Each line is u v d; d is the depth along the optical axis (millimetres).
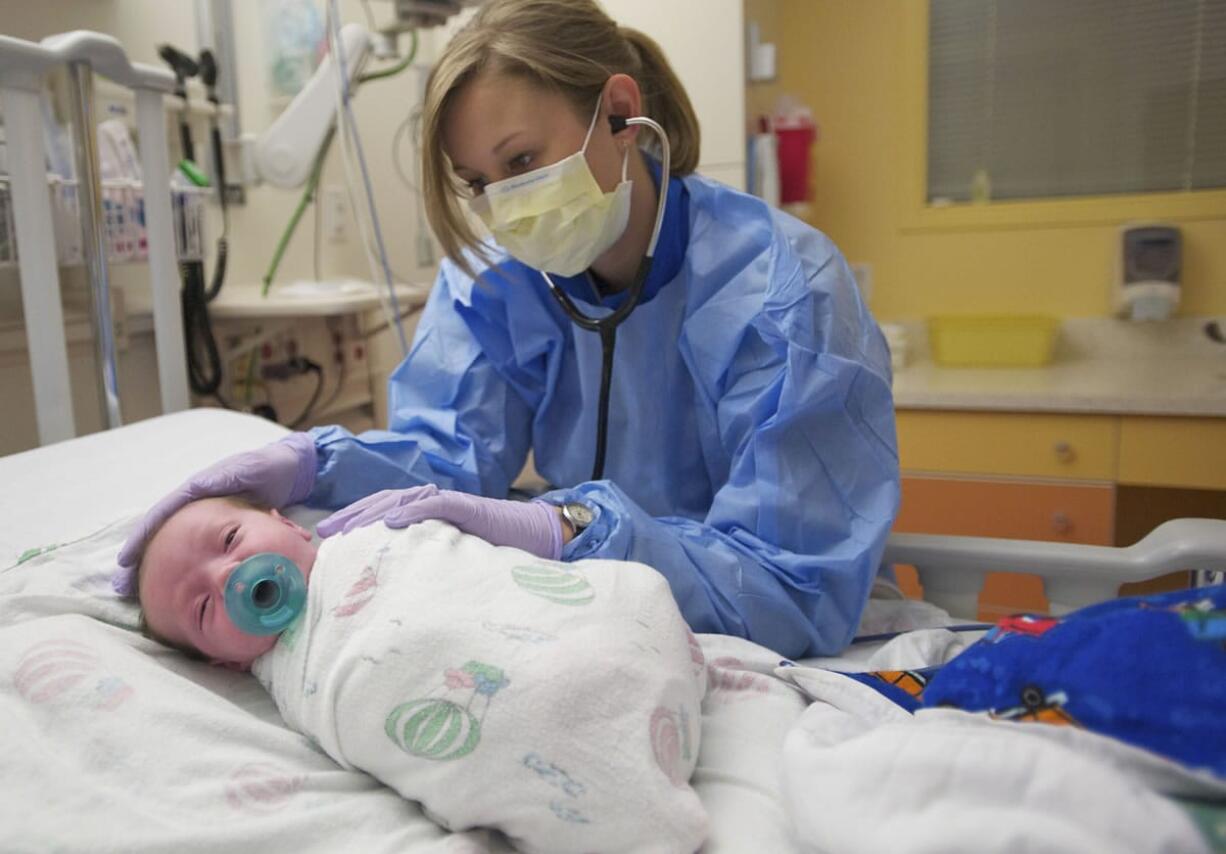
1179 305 2400
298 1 2154
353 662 724
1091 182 2467
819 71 2641
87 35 1312
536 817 658
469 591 759
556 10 1101
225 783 681
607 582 798
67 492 1111
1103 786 565
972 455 2125
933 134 2584
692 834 660
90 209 1381
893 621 1170
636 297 1161
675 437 1227
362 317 2471
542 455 1342
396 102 2740
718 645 949
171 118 1931
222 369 1990
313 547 898
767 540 1045
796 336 1051
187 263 1809
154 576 845
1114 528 2047
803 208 2457
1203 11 2307
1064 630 680
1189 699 599
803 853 669
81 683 740
